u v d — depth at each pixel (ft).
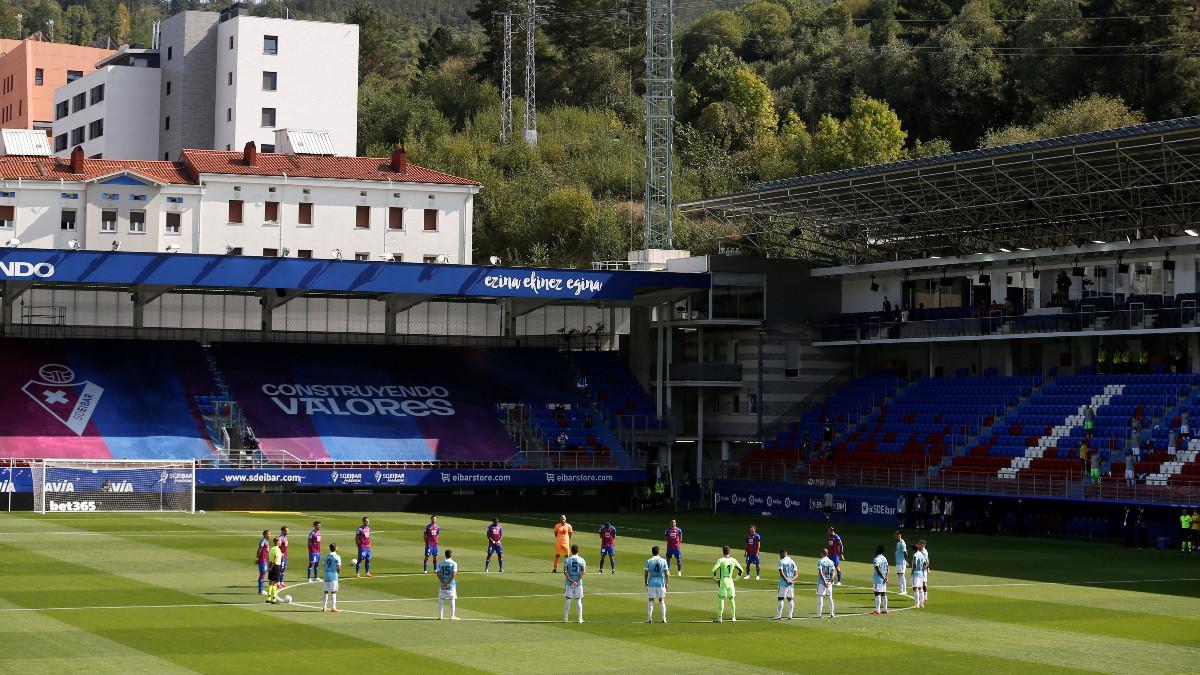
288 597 136.26
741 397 315.58
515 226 464.24
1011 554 200.03
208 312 311.27
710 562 181.47
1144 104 434.71
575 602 136.05
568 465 284.82
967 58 498.28
